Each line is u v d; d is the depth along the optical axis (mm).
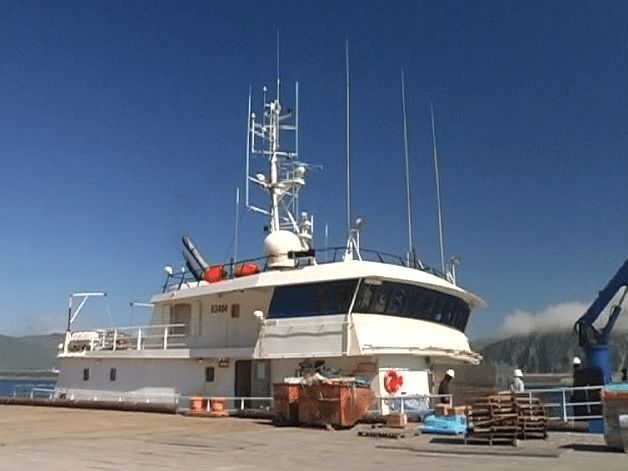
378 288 24156
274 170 31016
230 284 27219
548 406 20688
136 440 18312
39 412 29094
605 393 15633
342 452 15688
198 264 32469
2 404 35938
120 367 31344
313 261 27062
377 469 12883
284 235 28266
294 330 24688
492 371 27672
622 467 12703
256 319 27562
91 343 33406
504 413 16750
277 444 17328
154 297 31406
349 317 23641
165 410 27750
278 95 31672
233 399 25688
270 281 25688
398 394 23422
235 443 17547
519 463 13508
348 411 20922
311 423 21453
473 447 15930
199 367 28469
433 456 14836
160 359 29656
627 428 15070
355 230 26281
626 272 23188
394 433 18766
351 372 23719
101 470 12820
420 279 25203
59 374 34781
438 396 22391
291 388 22312
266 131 31312
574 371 23234
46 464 13656
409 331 24594
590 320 23781
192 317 29703
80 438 18922
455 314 27609
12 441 18219
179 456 15039
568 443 16547
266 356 25047
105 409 30219
